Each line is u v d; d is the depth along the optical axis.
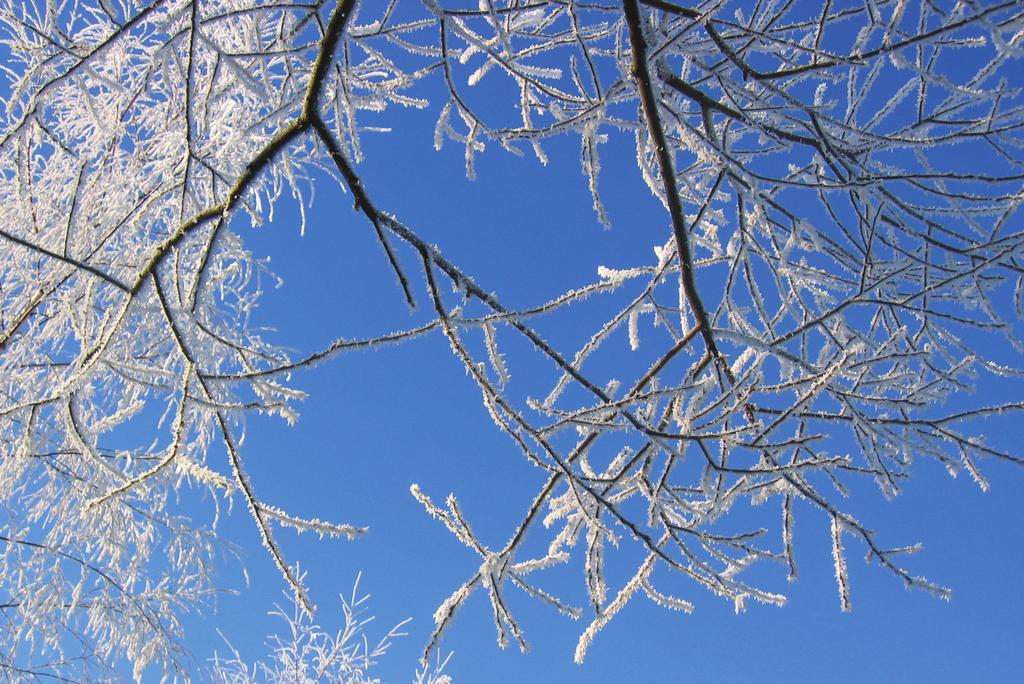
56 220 3.09
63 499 3.35
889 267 2.93
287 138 2.41
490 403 2.48
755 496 2.80
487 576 2.59
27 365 3.21
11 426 3.21
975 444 2.68
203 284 2.44
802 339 3.03
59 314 3.13
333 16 2.42
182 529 3.47
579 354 2.92
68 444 3.28
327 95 3.00
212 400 2.46
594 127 2.72
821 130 2.69
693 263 2.60
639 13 2.50
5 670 3.55
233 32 3.02
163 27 2.49
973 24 2.51
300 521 2.46
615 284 2.53
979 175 2.63
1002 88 2.71
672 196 2.55
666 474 2.66
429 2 2.70
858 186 2.66
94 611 3.57
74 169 3.04
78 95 3.06
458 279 2.46
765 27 2.78
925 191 2.71
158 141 3.11
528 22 3.02
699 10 2.65
